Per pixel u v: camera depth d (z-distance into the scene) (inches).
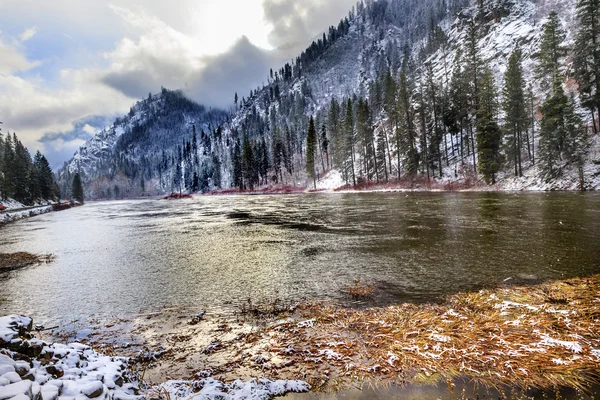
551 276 356.8
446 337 227.3
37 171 3676.2
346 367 200.2
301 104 5743.1
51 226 1280.8
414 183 2236.7
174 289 400.5
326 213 1139.9
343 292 353.1
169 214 1566.2
